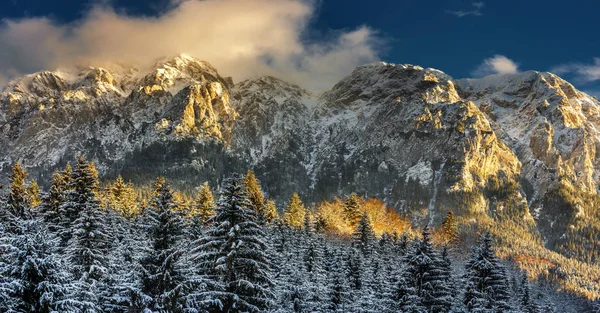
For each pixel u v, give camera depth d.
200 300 38.88
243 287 39.53
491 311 54.34
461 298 61.22
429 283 52.84
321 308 54.47
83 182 53.66
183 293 38.16
